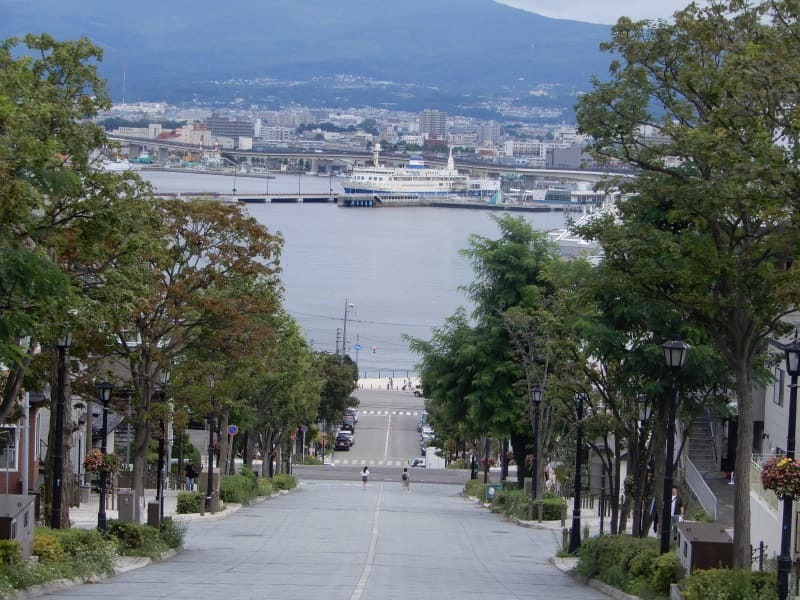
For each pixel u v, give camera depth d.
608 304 32.53
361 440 133.62
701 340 33.09
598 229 28.72
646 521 34.84
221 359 46.12
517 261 64.06
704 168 27.03
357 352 166.38
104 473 33.12
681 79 27.00
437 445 122.81
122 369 51.62
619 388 34.94
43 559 26.39
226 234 44.12
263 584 26.59
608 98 27.91
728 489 49.59
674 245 26.84
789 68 23.42
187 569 30.91
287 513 55.41
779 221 26.19
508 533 48.16
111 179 29.31
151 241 31.36
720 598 23.02
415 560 35.66
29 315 24.91
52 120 29.23
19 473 47.00
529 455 68.81
